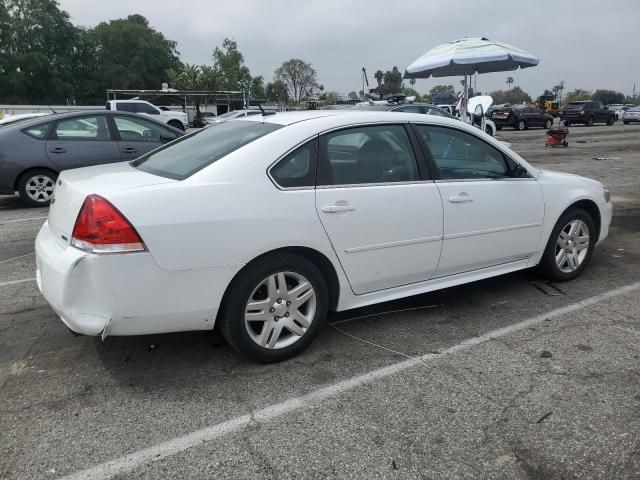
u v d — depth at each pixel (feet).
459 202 13.16
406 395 10.18
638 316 13.87
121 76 247.29
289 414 9.59
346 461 8.36
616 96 360.48
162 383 10.58
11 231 22.74
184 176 10.59
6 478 7.95
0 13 217.15
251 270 10.61
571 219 15.94
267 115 13.06
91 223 9.43
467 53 32.94
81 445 8.70
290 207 10.77
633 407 9.78
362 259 11.89
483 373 10.99
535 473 8.13
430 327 13.23
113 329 9.72
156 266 9.64
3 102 204.95
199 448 8.66
